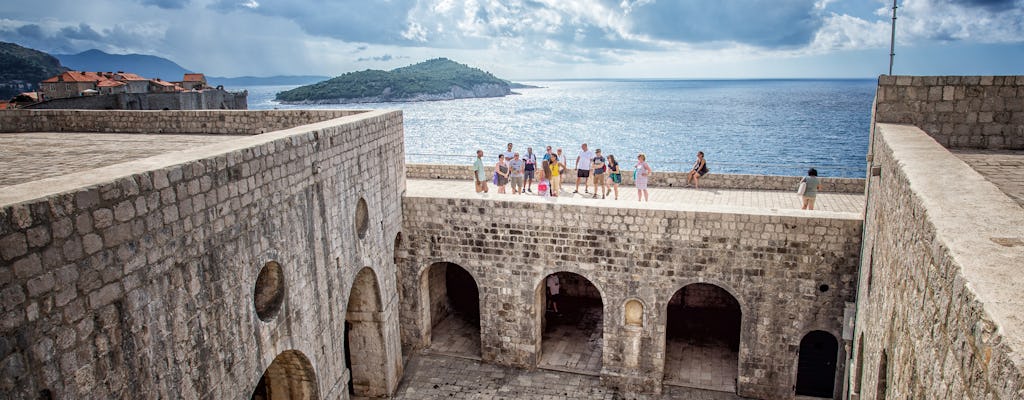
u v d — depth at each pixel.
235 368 13.29
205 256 12.16
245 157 13.34
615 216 22.22
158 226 10.85
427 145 119.06
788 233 20.91
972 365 4.85
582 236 22.73
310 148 16.27
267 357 14.54
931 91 18.23
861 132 129.75
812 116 176.75
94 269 9.57
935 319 6.27
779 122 157.62
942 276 6.11
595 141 120.31
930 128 18.44
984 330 4.59
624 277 22.69
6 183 13.77
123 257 10.12
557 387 23.67
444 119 185.00
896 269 9.75
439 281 28.11
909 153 12.16
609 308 23.12
